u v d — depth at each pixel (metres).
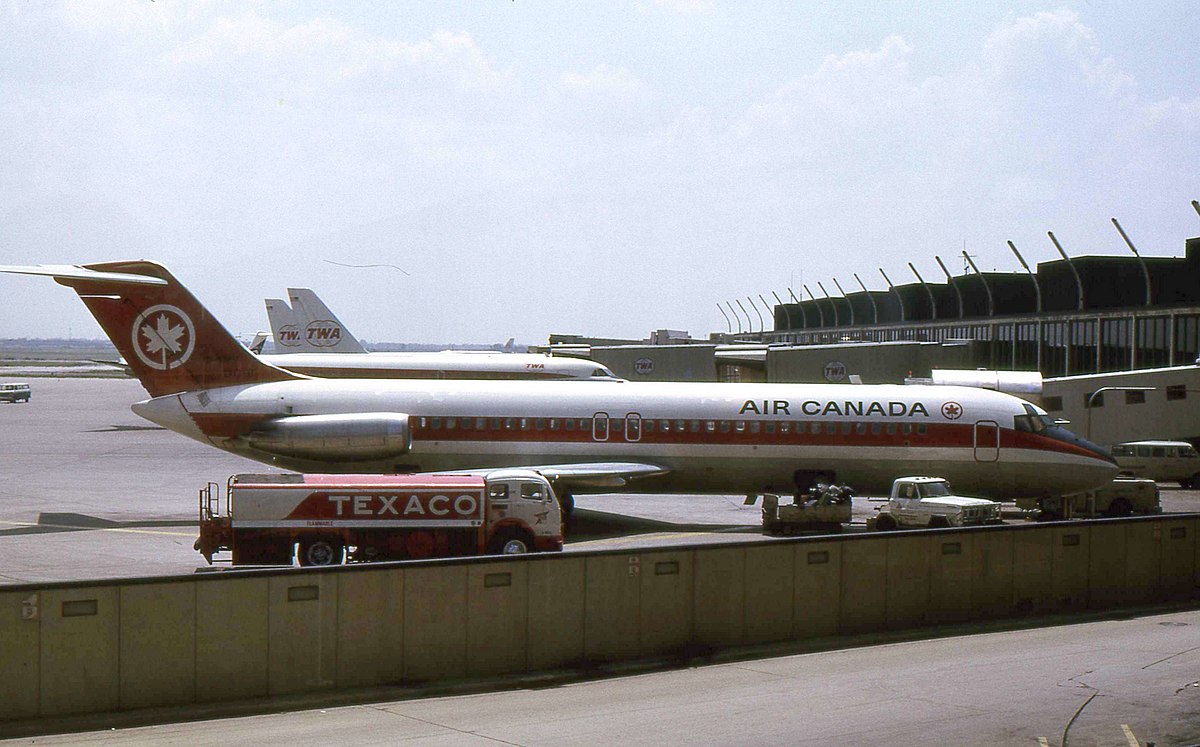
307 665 19.02
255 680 18.62
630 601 21.69
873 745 15.41
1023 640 23.55
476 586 20.33
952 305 101.62
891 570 24.52
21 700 17.09
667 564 22.03
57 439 72.44
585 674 20.78
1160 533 28.39
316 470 40.31
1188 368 56.81
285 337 82.00
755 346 89.62
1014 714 17.11
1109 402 58.06
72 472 54.50
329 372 66.56
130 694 17.83
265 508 28.08
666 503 47.12
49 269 37.53
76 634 17.47
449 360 67.88
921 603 24.88
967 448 39.69
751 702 18.05
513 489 29.34
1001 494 40.56
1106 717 16.94
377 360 67.69
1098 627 25.11
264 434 39.41
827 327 134.38
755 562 22.95
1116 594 27.59
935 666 20.84
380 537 28.58
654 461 39.88
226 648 18.42
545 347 88.88
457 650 20.16
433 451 40.03
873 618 24.28
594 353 86.12
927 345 74.75
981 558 25.67
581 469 38.59
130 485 49.56
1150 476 53.81
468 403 40.25
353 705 18.44
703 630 22.39
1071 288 81.38
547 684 20.09
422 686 19.69
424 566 19.92
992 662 21.16
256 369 40.91
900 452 39.75
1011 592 26.09
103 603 17.66
